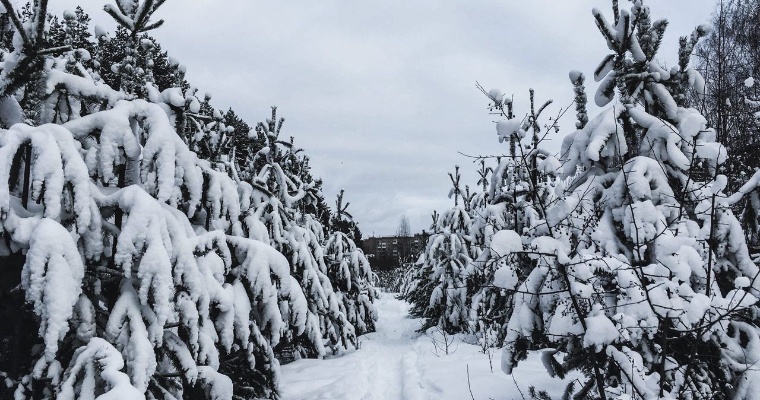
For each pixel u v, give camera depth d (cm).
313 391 644
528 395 529
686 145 446
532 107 686
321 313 898
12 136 275
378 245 6825
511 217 790
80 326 288
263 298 409
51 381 275
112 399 223
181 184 362
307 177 1153
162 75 1273
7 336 302
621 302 335
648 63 516
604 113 477
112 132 328
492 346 829
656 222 393
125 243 287
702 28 497
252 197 714
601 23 510
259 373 500
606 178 473
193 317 320
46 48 319
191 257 321
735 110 681
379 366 867
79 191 286
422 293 1557
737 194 404
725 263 404
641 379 287
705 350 329
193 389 364
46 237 257
